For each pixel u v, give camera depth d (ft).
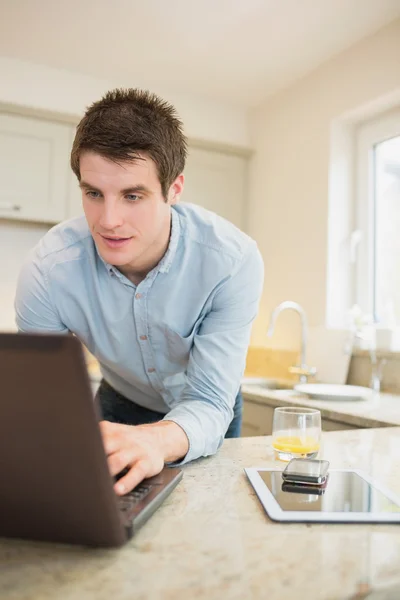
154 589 1.49
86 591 1.47
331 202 9.04
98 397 5.36
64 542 1.74
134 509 1.99
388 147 8.80
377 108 8.50
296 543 1.86
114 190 2.92
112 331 3.95
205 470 2.86
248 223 11.10
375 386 7.73
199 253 3.68
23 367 1.39
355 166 9.20
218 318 3.78
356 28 7.99
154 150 2.96
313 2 7.31
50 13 7.85
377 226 8.95
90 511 1.59
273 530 1.98
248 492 2.45
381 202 8.89
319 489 2.46
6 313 9.98
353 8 7.43
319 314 9.11
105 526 1.62
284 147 10.19
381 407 6.27
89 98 10.01
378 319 8.81
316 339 8.78
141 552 1.74
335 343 8.38
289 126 10.08
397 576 1.62
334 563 1.69
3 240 10.00
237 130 11.22
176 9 7.62
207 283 3.70
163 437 2.84
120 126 2.85
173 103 10.58
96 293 3.77
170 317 3.82
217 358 3.58
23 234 10.14
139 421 5.06
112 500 1.56
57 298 3.81
